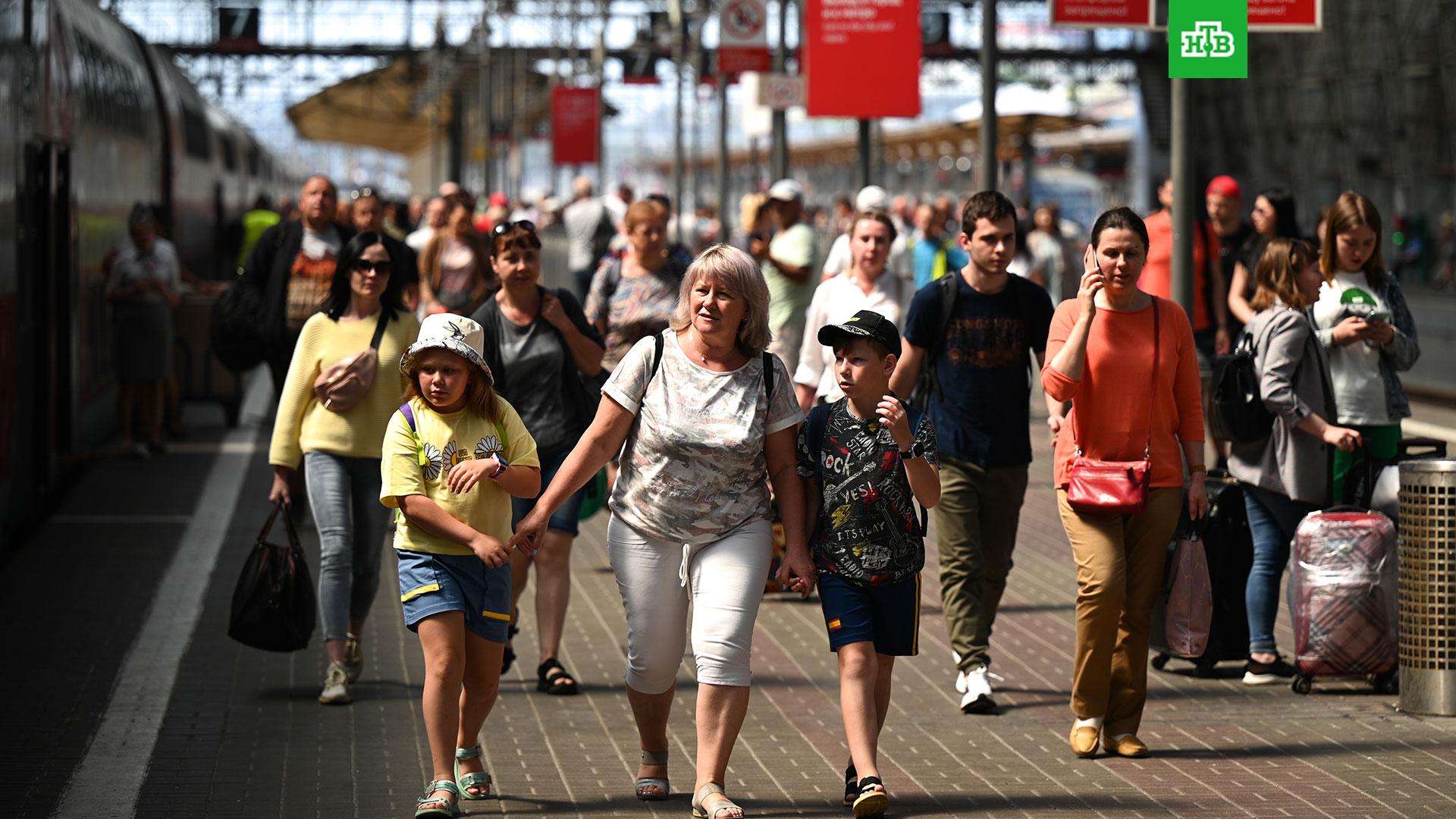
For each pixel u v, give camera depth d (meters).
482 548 20.89
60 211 49.25
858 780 20.64
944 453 27.09
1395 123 127.19
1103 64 193.38
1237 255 38.34
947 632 32.75
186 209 96.50
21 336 41.72
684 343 20.86
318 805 21.77
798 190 40.44
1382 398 28.61
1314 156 143.62
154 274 55.75
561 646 31.25
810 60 51.59
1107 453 23.75
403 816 21.30
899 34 51.78
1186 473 26.78
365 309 27.88
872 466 20.89
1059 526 44.81
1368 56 131.88
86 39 55.50
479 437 21.53
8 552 40.03
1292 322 28.03
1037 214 72.56
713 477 20.59
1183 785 22.56
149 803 21.80
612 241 84.75
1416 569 26.38
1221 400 28.59
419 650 30.94
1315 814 21.22
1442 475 26.09
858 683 20.88
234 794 22.22
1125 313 23.88
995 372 27.02
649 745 21.95
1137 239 23.47
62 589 36.00
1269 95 153.38
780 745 24.75
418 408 21.58
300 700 27.33
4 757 23.92
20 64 41.28
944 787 22.48
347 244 27.83
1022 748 24.56
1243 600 29.19
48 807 21.61
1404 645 26.62
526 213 138.75
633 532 20.91
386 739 25.06
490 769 23.36
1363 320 27.98
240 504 46.94
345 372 27.36
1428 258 110.69
